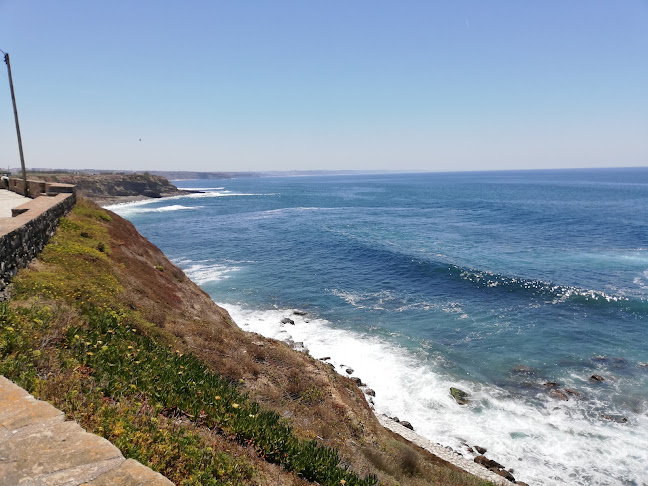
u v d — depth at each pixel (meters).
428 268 38.41
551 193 133.38
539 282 33.75
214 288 33.44
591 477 14.04
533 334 24.97
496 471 14.02
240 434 7.39
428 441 15.30
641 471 14.25
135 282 15.57
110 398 6.18
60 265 13.04
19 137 24.19
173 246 50.22
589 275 36.00
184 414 7.17
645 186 162.88
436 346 23.56
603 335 24.66
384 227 64.81
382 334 25.09
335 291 33.00
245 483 5.80
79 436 3.65
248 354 13.92
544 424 16.88
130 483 3.13
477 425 16.86
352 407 13.20
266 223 70.81
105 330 9.27
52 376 6.11
